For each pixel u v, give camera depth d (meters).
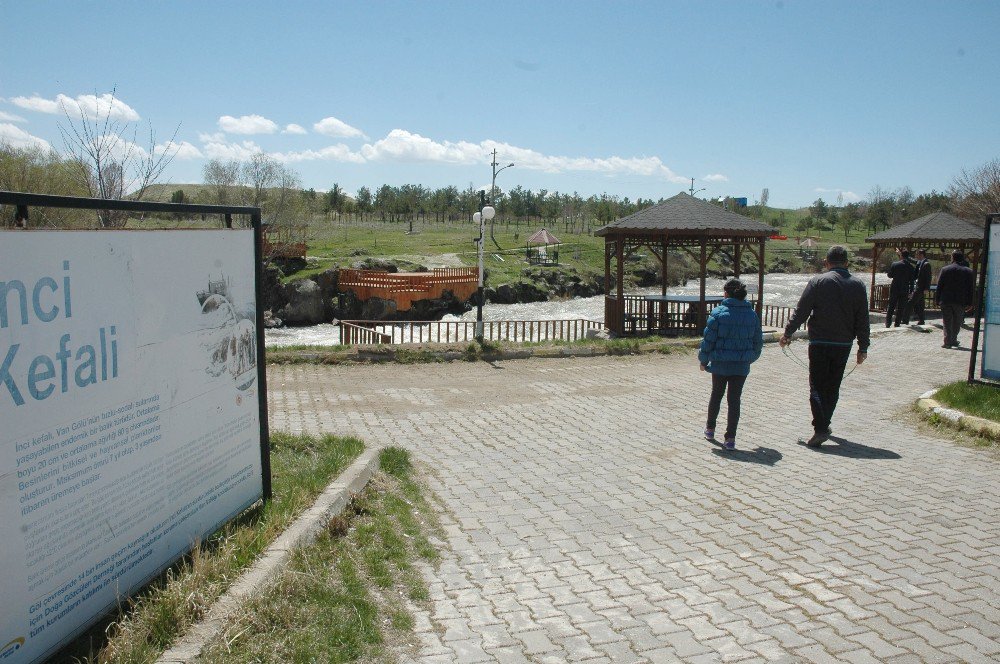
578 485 6.26
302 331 35.41
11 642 2.88
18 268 2.91
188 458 4.11
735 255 18.61
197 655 3.15
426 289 39.44
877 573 4.39
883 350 13.91
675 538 5.03
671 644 3.62
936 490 5.91
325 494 5.26
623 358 14.17
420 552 4.77
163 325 3.86
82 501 3.26
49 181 18.77
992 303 8.62
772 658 3.47
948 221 22.53
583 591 4.23
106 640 3.27
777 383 11.05
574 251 62.91
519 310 41.72
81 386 3.25
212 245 4.35
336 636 3.55
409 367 13.05
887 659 3.44
